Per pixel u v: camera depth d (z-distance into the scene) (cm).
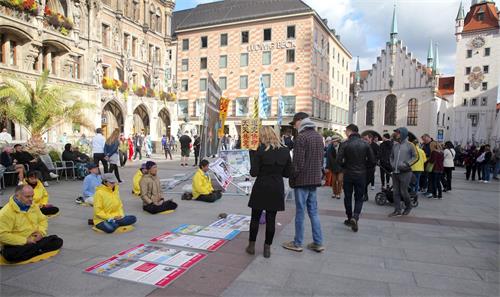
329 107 5259
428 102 5603
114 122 3103
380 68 6050
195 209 805
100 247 519
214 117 1231
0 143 1186
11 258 445
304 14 4166
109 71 2961
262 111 1680
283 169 491
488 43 5916
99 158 1243
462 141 4678
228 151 1221
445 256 512
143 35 3434
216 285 393
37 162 1152
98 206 604
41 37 2194
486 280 425
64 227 631
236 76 4631
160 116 3909
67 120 1516
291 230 638
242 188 1081
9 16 1972
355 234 623
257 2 4797
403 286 404
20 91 1375
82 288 381
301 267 454
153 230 617
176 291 376
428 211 858
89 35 2653
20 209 466
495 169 1766
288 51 4328
